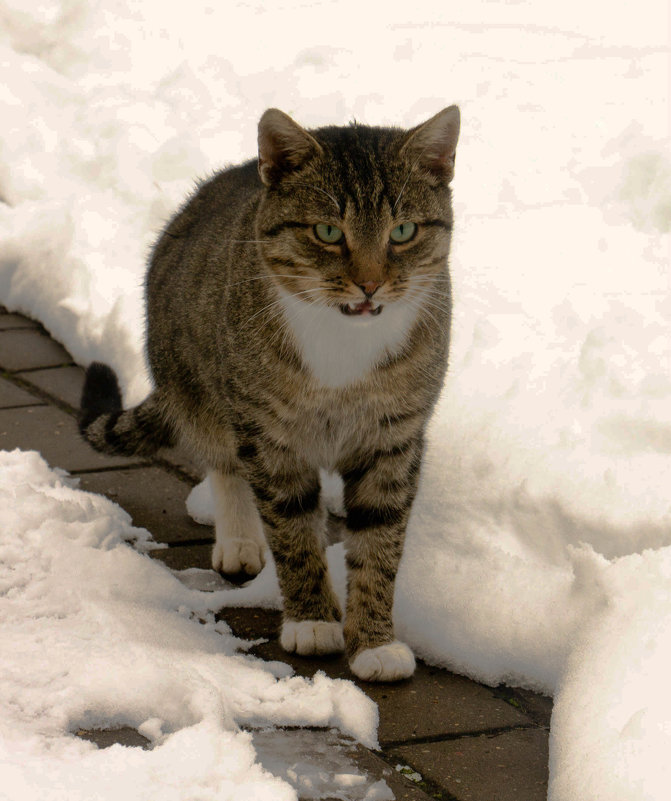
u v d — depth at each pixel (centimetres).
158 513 509
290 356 387
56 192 796
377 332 383
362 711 344
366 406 393
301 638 394
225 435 456
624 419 440
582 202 628
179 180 740
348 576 409
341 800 299
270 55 848
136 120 799
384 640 389
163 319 489
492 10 926
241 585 450
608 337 489
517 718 356
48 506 455
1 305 769
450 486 440
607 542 401
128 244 716
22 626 370
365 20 896
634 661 325
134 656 350
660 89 725
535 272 562
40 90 884
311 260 383
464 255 580
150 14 925
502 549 412
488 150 670
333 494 505
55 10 932
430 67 776
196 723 314
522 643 380
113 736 321
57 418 600
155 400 507
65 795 272
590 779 290
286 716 342
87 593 400
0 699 323
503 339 505
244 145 747
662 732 293
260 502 410
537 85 734
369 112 727
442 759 330
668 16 909
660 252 577
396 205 382
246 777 285
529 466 427
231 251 425
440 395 443
